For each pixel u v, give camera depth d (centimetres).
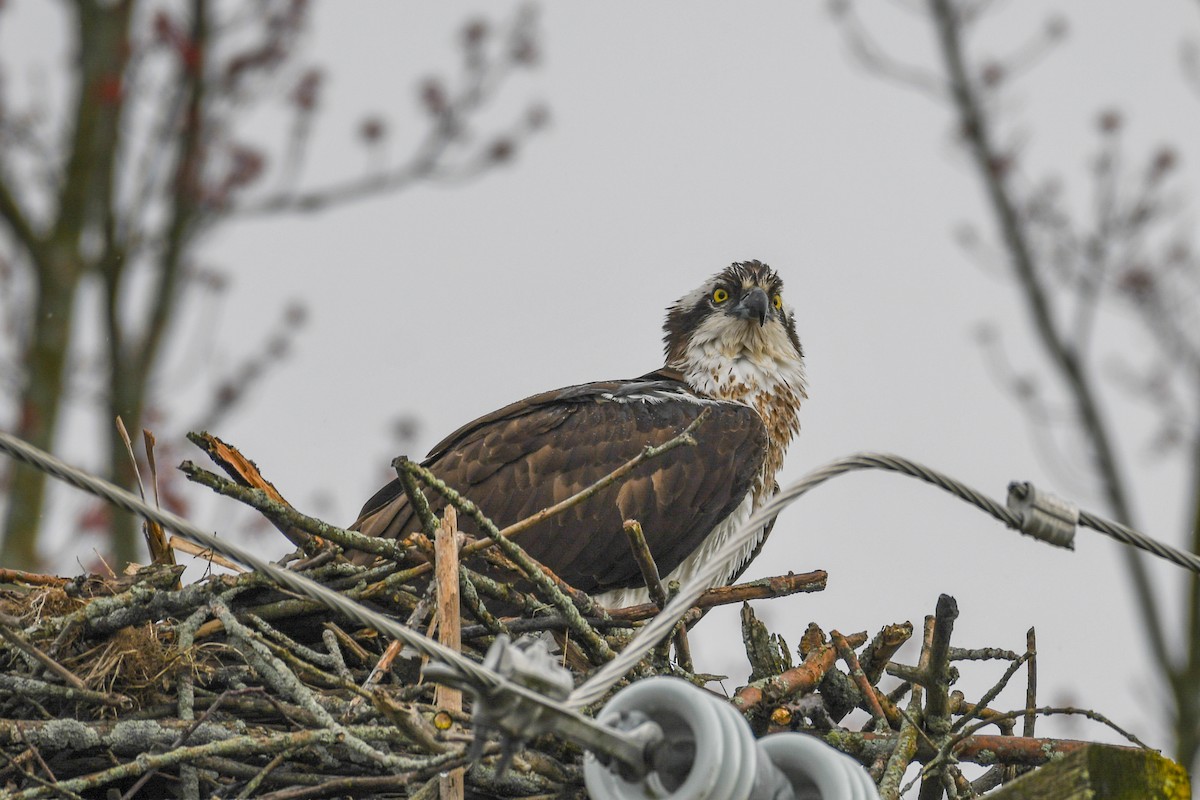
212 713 1024
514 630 1105
